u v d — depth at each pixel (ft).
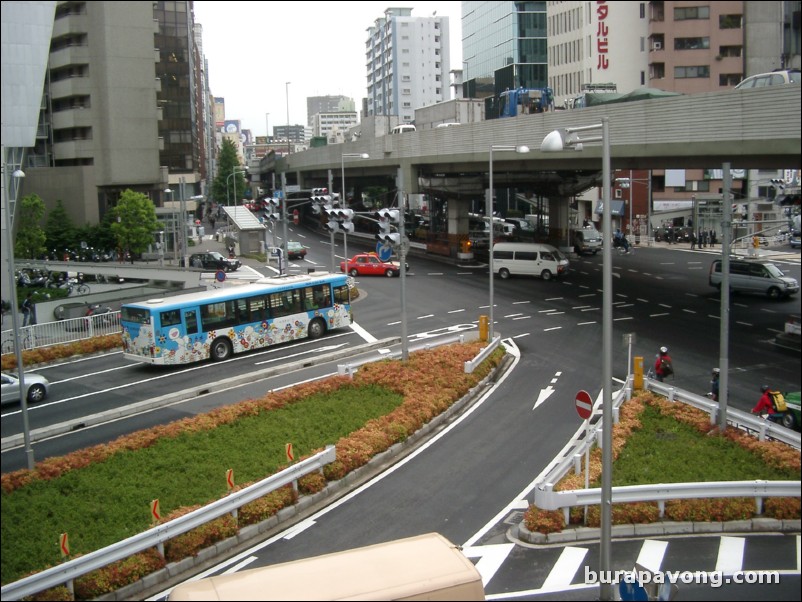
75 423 83.25
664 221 262.88
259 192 465.06
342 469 65.77
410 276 188.34
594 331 124.98
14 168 75.41
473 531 55.72
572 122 131.64
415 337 123.85
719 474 60.80
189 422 77.82
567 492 53.72
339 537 55.57
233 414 80.48
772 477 60.29
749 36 163.53
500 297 157.07
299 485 62.59
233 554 53.31
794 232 149.69
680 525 53.42
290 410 83.35
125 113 125.59
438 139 185.16
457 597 32.09
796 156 96.68
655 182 268.82
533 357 110.93
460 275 188.14
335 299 128.26
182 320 107.45
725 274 71.36
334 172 274.77
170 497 59.98
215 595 31.42
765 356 107.34
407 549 34.63
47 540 52.26
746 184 221.66
